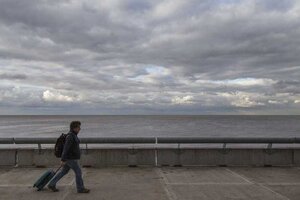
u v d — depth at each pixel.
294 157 12.66
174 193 8.58
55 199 8.06
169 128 99.50
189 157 12.57
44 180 8.84
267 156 12.62
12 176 10.65
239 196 8.30
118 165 12.45
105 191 8.80
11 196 8.33
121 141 12.41
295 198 8.15
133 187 9.21
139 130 86.25
